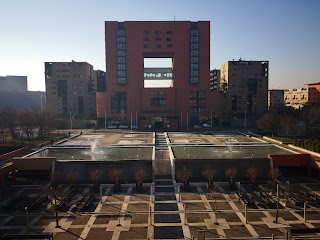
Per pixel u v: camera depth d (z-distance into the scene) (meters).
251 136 107.50
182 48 143.38
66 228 39.62
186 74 144.50
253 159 61.50
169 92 144.38
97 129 138.38
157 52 144.00
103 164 60.50
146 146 84.62
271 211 44.38
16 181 59.88
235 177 60.28
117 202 48.56
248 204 46.56
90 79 173.12
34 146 81.25
